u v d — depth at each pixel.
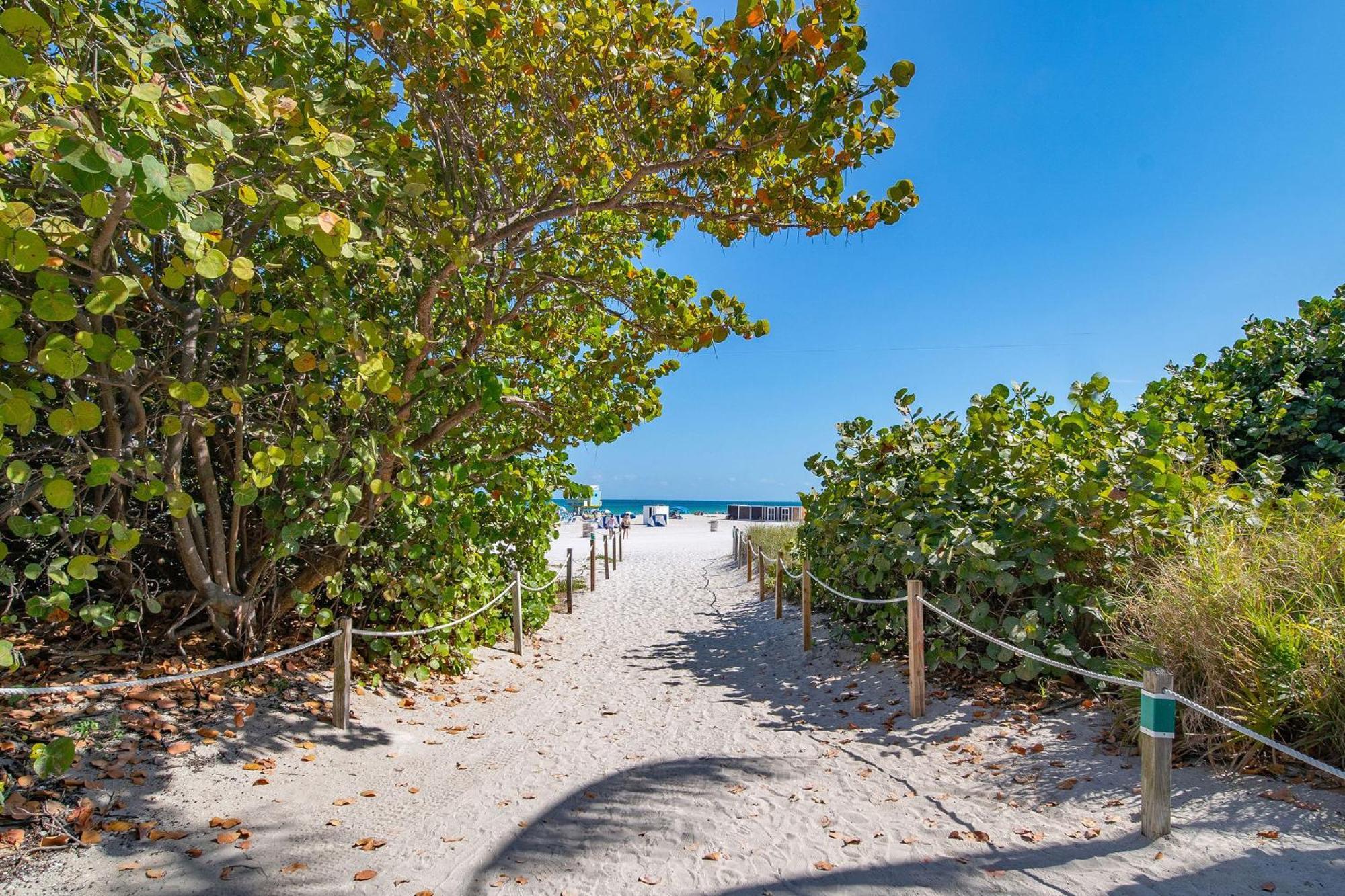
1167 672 3.38
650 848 3.68
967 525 6.53
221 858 3.42
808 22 4.25
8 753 3.85
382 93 5.24
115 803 3.68
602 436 7.07
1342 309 9.54
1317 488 6.49
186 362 4.69
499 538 8.30
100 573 6.02
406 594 7.02
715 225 6.24
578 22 5.07
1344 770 3.55
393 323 5.93
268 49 4.71
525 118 5.77
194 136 3.48
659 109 5.18
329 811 4.10
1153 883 3.01
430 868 3.50
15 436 4.89
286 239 5.32
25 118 2.94
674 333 6.18
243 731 4.79
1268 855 3.09
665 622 11.37
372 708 5.85
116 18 4.03
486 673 7.73
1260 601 4.14
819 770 4.74
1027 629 5.54
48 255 2.98
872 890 3.17
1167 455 6.14
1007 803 3.96
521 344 7.62
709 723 6.02
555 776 4.80
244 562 6.01
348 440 5.21
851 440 8.95
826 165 5.20
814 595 10.05
